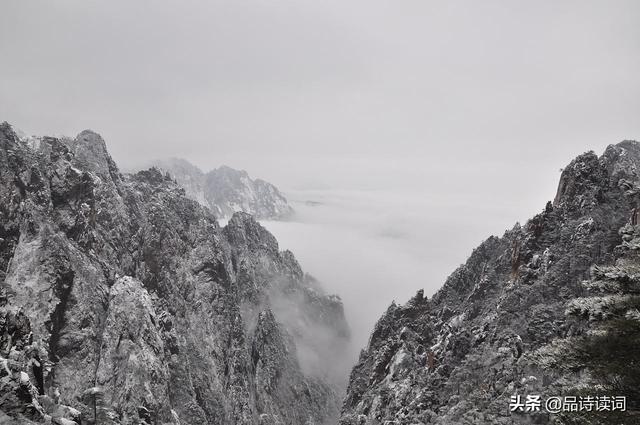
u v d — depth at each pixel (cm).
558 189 8662
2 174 10538
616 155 9000
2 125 11169
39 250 10356
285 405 15062
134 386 9988
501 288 8775
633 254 2575
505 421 4847
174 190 16062
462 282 10819
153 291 12962
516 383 5466
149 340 10831
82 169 12850
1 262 9912
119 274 12188
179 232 14650
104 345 10388
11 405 2825
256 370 14975
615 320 2316
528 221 8406
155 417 9981
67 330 10162
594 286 2525
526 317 6912
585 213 7712
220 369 13100
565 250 7481
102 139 14900
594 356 2353
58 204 11594
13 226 10300
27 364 3394
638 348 2272
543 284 7131
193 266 14450
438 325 9969
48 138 12450
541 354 2511
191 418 11144
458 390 6844
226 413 12419
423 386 8031
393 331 11162
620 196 7644
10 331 3425
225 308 14412
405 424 7088
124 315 10856
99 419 8494
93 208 12269
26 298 9788
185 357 12250
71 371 9788
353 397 10638
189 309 13438
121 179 15000
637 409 2241
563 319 6375
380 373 10100
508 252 9388
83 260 11175
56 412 3148
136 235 13488
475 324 8144
